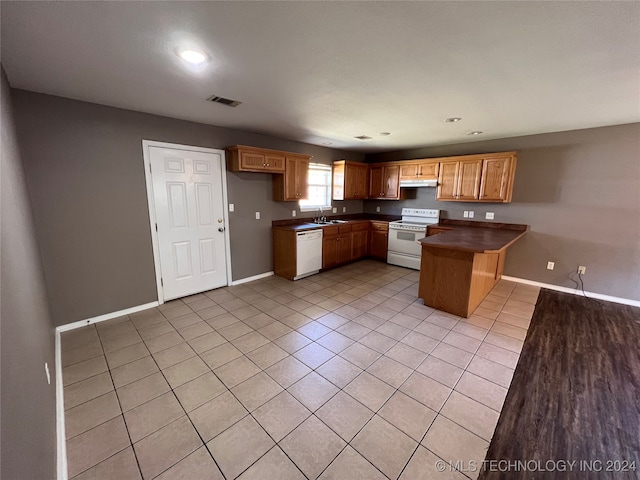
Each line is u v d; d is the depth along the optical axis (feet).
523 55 5.77
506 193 13.71
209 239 12.62
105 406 6.07
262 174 14.37
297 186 14.78
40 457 3.59
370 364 7.60
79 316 9.42
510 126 11.71
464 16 4.49
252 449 5.11
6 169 4.56
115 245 9.93
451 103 8.84
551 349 8.35
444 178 15.74
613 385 6.86
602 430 5.59
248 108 9.43
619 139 11.35
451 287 10.57
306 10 4.33
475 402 6.29
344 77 6.91
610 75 6.65
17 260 4.32
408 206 18.70
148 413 5.90
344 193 17.92
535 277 13.91
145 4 4.14
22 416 3.07
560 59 5.91
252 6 4.22
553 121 10.88
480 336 9.07
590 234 12.34
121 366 7.42
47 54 5.68
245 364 7.55
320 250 15.53
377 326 9.70
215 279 13.10
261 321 10.02
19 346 3.43
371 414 5.92
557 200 12.96
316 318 10.27
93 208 9.32
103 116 9.20
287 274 14.76
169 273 11.52
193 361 7.66
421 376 7.13
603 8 4.23
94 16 4.42
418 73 6.66
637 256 11.43
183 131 11.12
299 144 15.87
